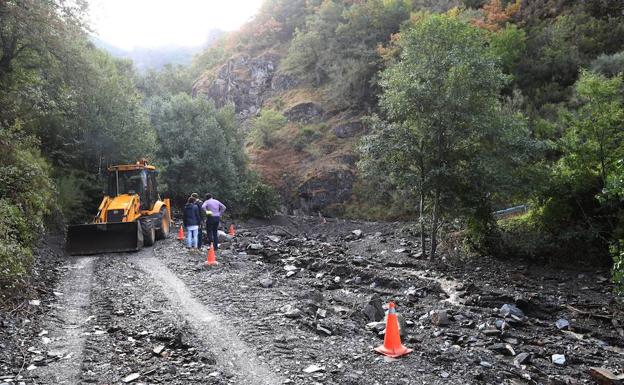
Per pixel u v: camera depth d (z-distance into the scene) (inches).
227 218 1316.4
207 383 184.2
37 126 804.6
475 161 586.2
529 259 618.5
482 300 398.0
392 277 468.8
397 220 1344.7
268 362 208.1
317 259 542.9
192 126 1362.0
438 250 687.1
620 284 384.8
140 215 615.5
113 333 248.1
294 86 2551.7
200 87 3088.1
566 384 225.0
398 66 624.1
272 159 1895.9
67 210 738.8
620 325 354.0
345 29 2217.0
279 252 589.0
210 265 456.4
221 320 271.6
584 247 589.9
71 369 197.5
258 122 2065.7
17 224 425.4
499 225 670.5
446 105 574.6
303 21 3157.0
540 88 1347.2
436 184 601.9
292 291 366.9
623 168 374.6
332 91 2192.4
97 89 845.2
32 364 202.4
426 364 221.6
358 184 1589.6
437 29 591.5
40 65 730.2
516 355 268.2
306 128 1980.8
